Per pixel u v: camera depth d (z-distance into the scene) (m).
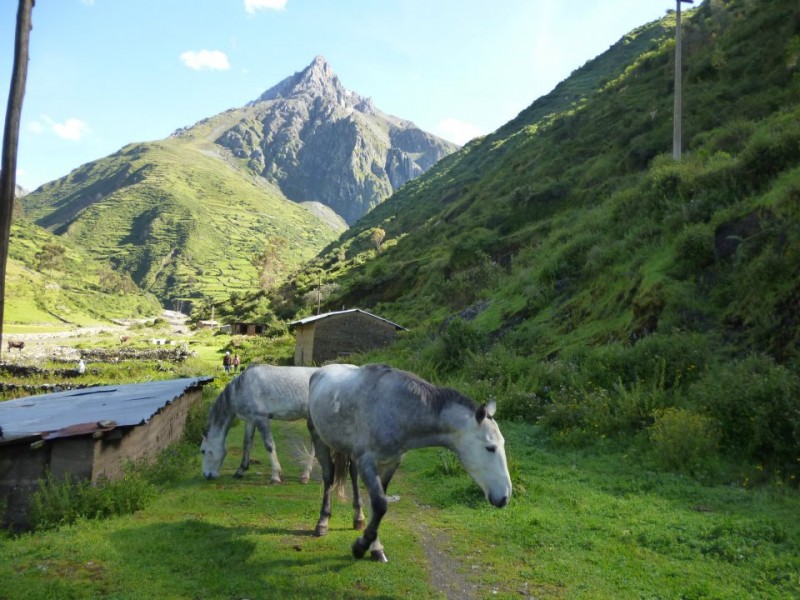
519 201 50.19
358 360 31.16
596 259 20.59
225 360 35.41
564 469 9.33
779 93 31.69
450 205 84.94
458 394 5.44
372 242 104.38
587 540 6.16
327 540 6.07
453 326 20.81
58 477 7.07
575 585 5.08
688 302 13.94
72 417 8.32
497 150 102.75
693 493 7.62
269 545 5.84
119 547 5.76
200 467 10.33
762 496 7.19
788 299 11.43
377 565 5.38
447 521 6.96
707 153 23.59
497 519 6.96
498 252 43.38
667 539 6.08
